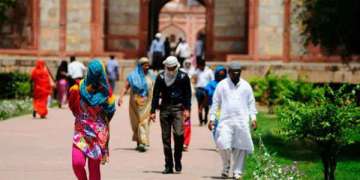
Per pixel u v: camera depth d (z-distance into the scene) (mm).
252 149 25859
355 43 39906
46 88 49031
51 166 27922
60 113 53312
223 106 25969
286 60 74500
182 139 27391
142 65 33688
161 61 72000
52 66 72625
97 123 20312
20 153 31516
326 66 72500
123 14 80438
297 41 74188
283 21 74750
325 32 40375
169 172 27031
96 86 20375
